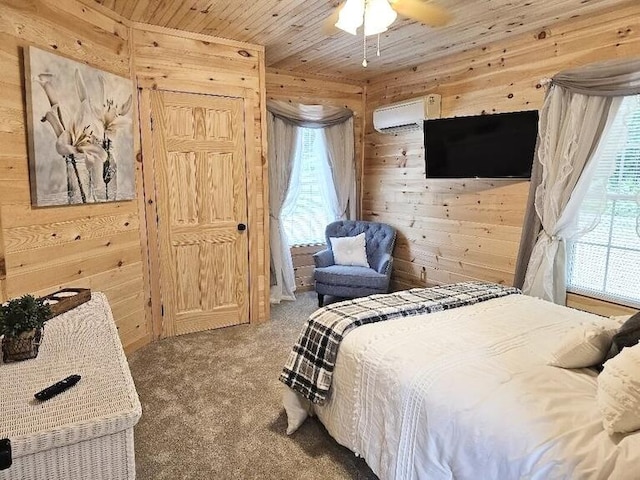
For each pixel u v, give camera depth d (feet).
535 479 3.96
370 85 16.57
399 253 15.80
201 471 6.43
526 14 9.58
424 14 7.59
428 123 12.98
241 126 12.12
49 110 7.84
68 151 8.33
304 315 13.82
